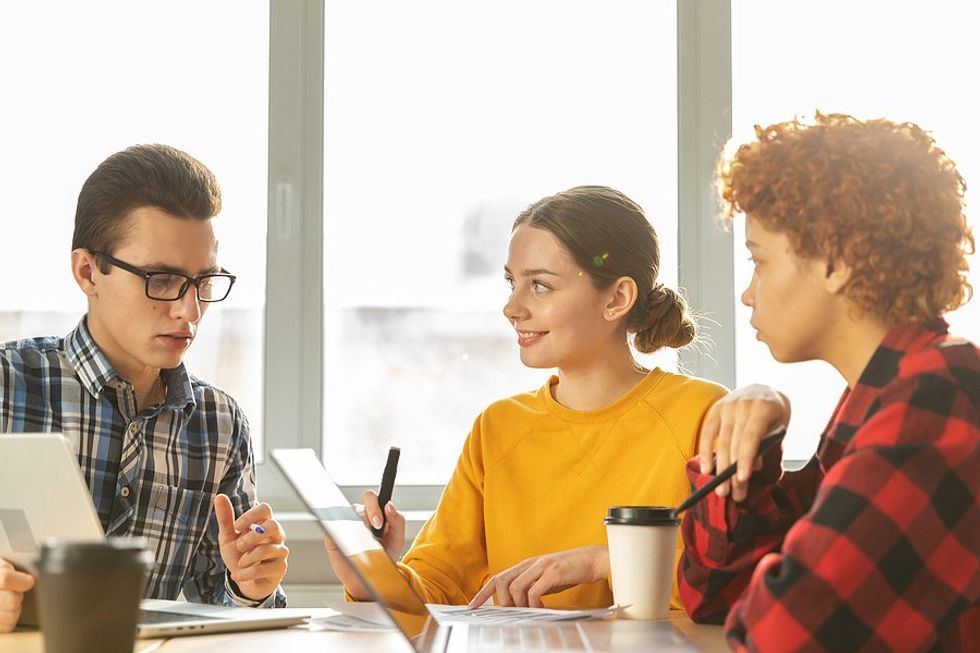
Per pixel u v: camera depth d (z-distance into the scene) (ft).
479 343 8.38
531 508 5.90
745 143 4.00
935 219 3.58
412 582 5.29
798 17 8.40
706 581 4.09
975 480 3.07
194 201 5.55
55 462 3.69
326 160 8.39
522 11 8.46
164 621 3.86
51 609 2.70
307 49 8.36
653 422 5.89
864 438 3.16
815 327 3.70
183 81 8.38
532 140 8.43
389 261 8.38
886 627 2.96
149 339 5.50
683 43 8.34
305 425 8.23
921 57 8.39
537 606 4.91
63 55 8.34
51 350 5.88
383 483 5.35
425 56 8.46
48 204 8.29
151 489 5.82
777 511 4.09
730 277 8.23
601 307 6.01
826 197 3.57
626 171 8.41
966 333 8.23
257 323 8.34
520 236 6.08
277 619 3.96
